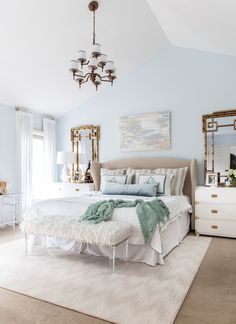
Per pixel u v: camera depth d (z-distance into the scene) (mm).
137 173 4871
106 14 3740
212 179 4473
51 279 2521
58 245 3469
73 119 6039
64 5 3365
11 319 1860
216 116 4582
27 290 2297
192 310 1974
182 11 3566
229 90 4590
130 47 4703
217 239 4023
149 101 5234
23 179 5227
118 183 4590
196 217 4254
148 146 5199
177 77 5000
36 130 5684
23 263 2949
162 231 3145
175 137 4992
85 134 5848
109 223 2799
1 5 3076
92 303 2070
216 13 3254
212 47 4473
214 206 4137
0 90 4559
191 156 4855
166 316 1882
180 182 4641
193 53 4867
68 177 5746
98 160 5703
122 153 5484
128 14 3871
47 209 3506
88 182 5562
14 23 3363
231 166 4480
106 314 1915
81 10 3533
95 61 3115
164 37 4789
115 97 5562
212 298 2156
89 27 3863
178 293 2227
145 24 4211
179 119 4969
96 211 3090
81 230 2709
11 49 3756
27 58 4027
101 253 3184
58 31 3732
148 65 5250
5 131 4949
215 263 2963
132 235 2908
